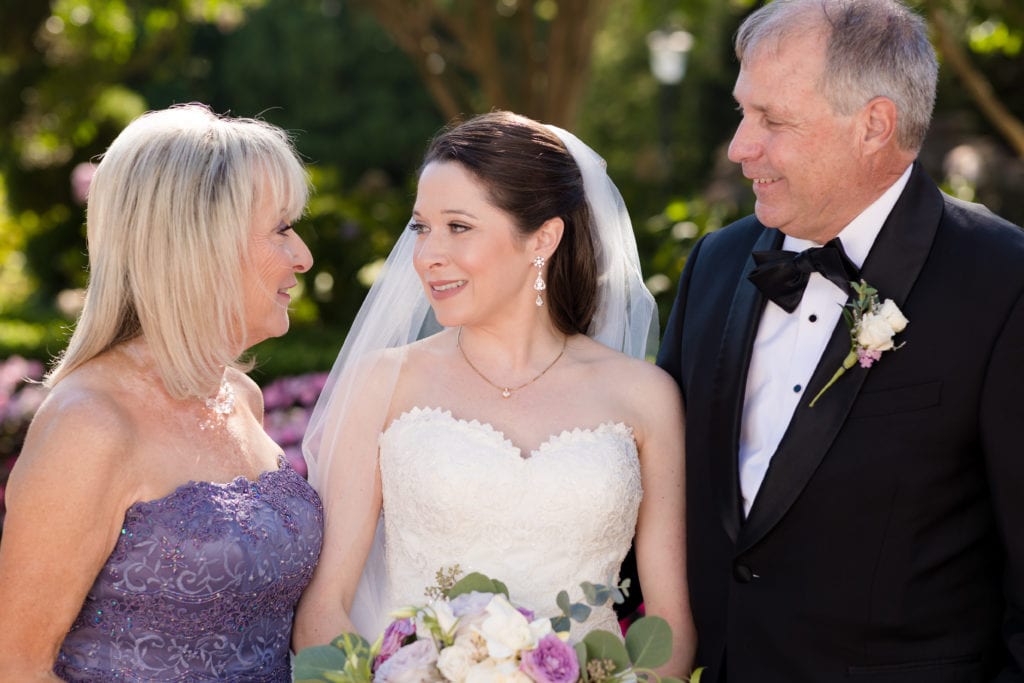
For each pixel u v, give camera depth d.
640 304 2.97
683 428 2.75
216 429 2.49
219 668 2.37
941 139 13.14
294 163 2.50
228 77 24.47
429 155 2.69
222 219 2.37
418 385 2.72
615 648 2.14
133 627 2.31
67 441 2.24
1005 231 2.42
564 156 2.72
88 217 2.44
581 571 2.58
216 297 2.38
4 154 15.17
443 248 2.60
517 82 11.10
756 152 2.43
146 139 2.39
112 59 11.57
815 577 2.41
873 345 2.33
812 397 2.43
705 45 19.78
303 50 24.36
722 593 2.54
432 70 10.84
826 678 2.42
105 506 2.26
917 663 2.37
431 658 2.07
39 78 11.60
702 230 6.49
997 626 2.40
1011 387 2.29
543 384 2.72
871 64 2.33
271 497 2.46
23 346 9.24
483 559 2.56
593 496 2.56
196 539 2.30
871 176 2.42
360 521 2.66
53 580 2.23
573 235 2.79
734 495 2.51
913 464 2.35
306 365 7.98
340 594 2.61
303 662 2.14
